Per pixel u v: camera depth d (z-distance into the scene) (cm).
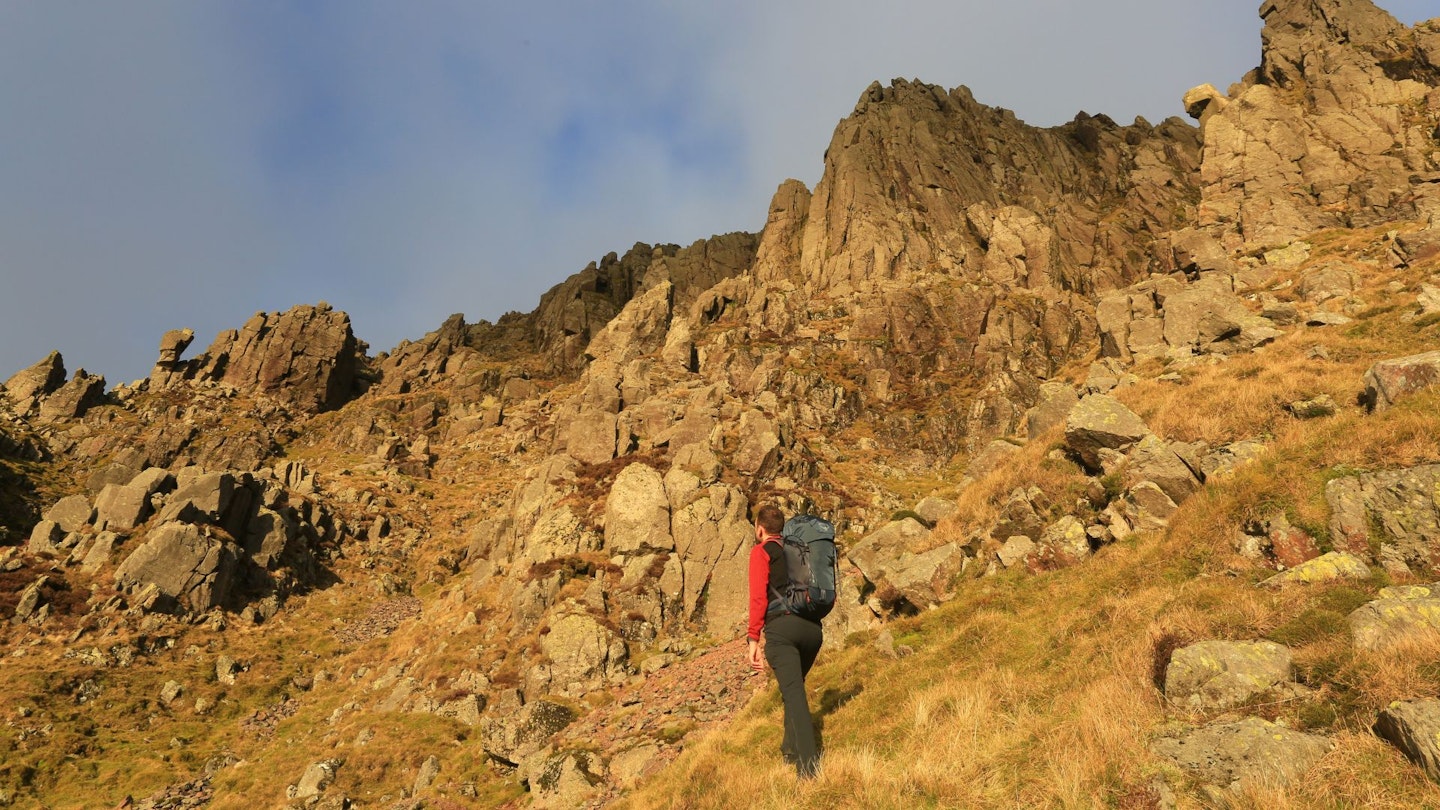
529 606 3472
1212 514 1118
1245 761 525
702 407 5881
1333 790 467
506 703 2955
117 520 5572
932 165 12769
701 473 4200
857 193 12412
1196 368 2095
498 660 3275
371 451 10419
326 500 7650
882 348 9612
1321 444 1115
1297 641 673
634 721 2108
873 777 634
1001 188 13012
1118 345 3341
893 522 1745
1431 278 2562
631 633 3281
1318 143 5941
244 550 5703
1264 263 4103
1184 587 971
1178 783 532
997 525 1507
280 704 4234
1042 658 934
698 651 3095
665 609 3438
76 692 3941
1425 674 536
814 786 650
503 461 10006
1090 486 1438
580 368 14188
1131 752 583
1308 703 574
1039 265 10469
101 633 4497
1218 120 6372
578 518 4078
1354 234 4103
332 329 13138
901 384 9231
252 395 12050
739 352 9262
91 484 7731
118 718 3850
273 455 9944
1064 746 622
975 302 9912
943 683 942
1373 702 534
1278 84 7288
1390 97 6191
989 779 606
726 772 855
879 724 879
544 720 2456
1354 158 5684
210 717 4038
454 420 11762
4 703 3672
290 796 2672
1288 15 8525
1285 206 5253
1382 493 934
